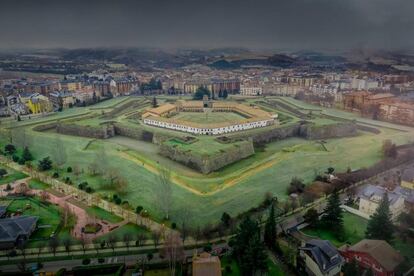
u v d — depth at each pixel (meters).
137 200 167.12
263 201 165.00
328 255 111.06
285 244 131.62
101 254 126.50
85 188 177.25
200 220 148.62
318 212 153.75
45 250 128.88
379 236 126.69
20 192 172.38
